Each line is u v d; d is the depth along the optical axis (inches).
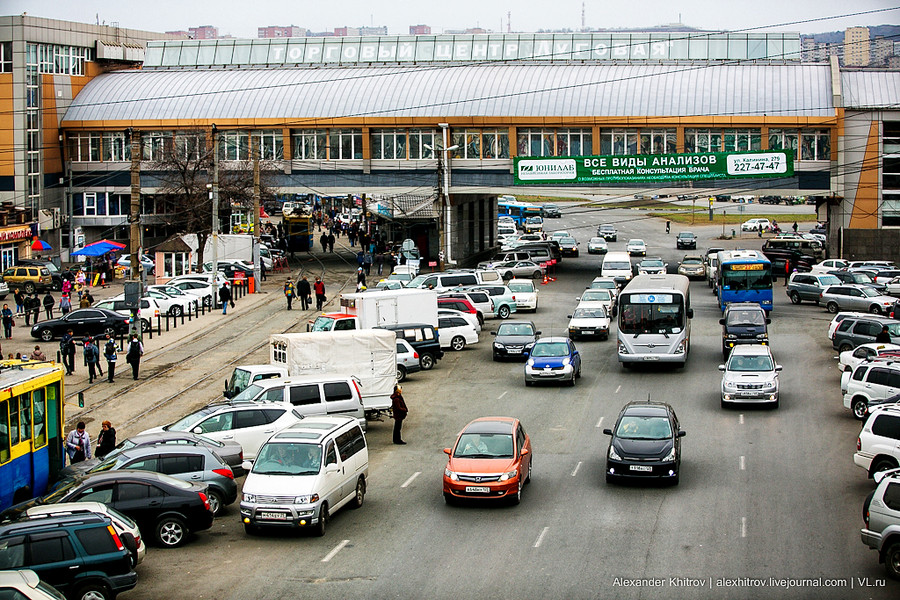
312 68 3435.0
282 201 4849.9
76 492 826.2
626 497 948.6
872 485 971.3
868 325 1662.2
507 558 778.8
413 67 3376.0
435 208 3068.4
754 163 2721.5
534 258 2997.0
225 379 1590.8
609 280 2322.8
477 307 2149.4
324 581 735.1
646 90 3065.9
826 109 2923.2
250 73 3459.6
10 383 917.2
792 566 748.0
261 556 800.3
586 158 2785.4
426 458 1131.3
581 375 1588.3
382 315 1739.7
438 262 3036.4
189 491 841.5
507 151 3125.0
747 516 877.2
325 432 904.9
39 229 3176.7
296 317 2194.9
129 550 715.4
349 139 3216.0
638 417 1027.3
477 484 916.0
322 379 1198.9
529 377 1487.5
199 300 2330.2
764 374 1326.3
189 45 3727.9
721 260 2161.7
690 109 3002.0
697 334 1950.1
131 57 3656.5
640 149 3051.2
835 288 2192.4
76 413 1381.6
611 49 3481.8
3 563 665.6
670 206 5762.8
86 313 1904.5
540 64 3294.8
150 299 2076.8
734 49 3403.1
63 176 3408.0
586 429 1233.4
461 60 3558.1
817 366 1609.3
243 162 3213.6
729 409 1326.3
